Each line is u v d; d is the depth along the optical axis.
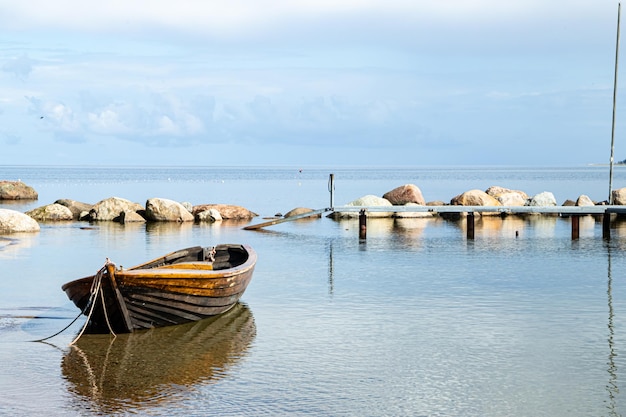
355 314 20.22
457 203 52.28
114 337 17.81
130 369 15.36
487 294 22.97
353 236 39.50
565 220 49.16
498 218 50.50
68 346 17.03
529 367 15.58
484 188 114.88
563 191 98.25
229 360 16.02
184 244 35.50
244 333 18.20
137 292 17.44
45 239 37.12
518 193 57.06
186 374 15.06
